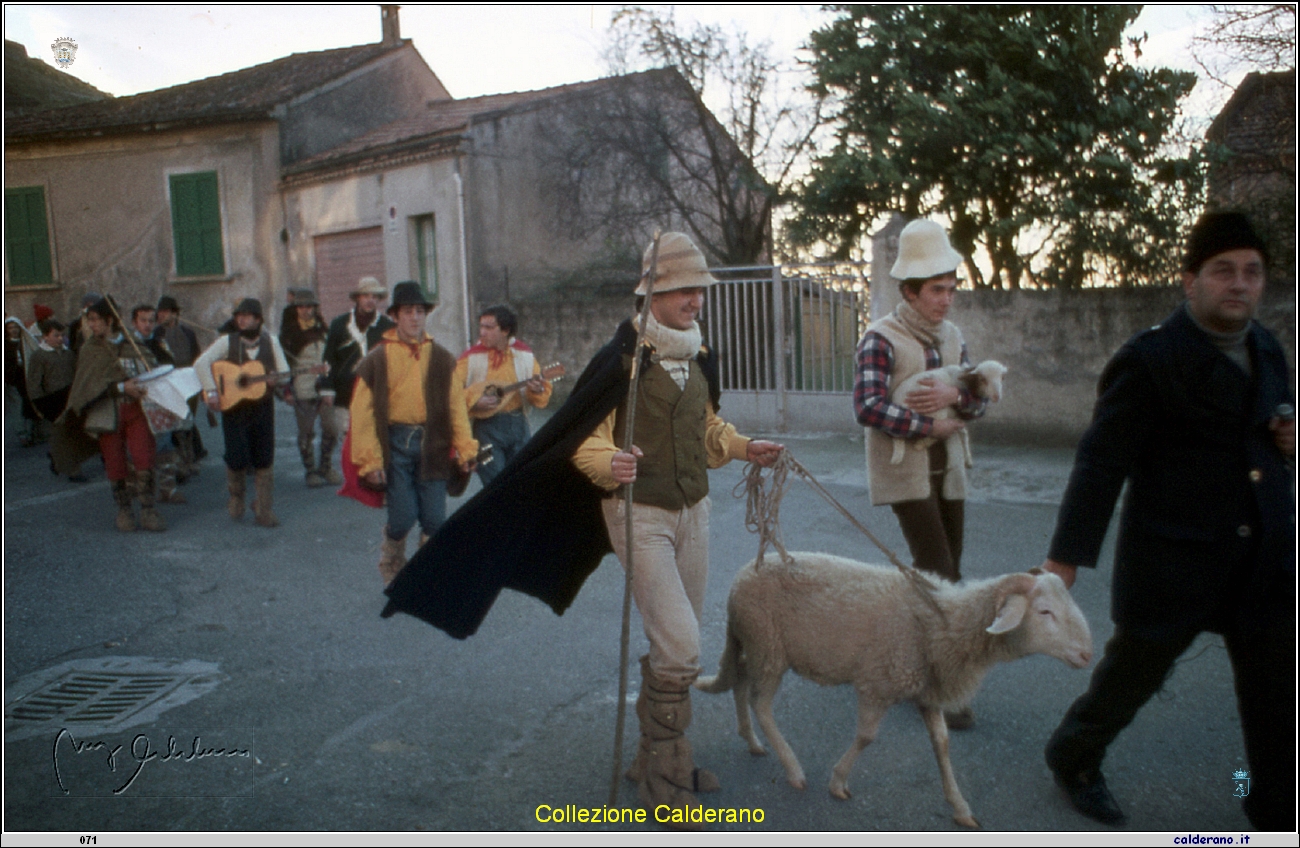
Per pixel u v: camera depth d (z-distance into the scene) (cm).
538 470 317
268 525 720
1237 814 314
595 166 1575
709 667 446
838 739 371
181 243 1758
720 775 344
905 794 329
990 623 297
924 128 1123
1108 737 301
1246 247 263
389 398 536
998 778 338
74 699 416
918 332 396
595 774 346
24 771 351
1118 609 288
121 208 1777
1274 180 1012
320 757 360
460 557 332
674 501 320
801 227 1263
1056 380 1000
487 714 396
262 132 1698
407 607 334
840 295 1090
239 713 399
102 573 602
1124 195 1086
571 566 361
